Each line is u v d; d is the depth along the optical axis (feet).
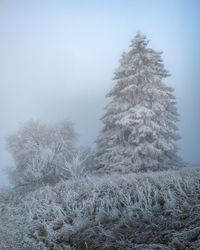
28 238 24.21
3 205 35.94
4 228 27.14
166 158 53.98
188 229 18.22
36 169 52.11
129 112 54.75
